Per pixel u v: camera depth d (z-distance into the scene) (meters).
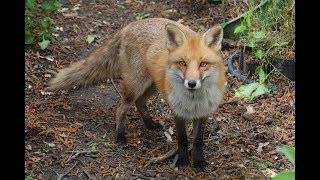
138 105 8.09
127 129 8.17
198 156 7.14
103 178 6.85
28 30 9.92
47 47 10.12
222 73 6.92
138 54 7.64
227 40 10.79
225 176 6.98
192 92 6.73
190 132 8.12
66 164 7.06
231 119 8.38
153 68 7.29
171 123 8.38
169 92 6.91
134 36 7.77
